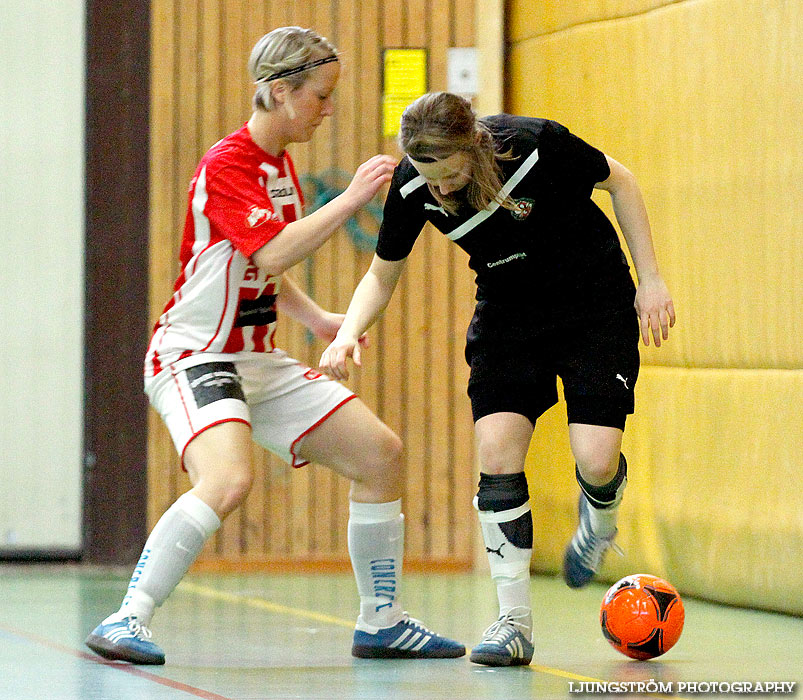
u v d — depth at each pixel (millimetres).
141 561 11055
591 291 10695
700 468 16891
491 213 10125
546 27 20172
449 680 10055
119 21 21359
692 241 17062
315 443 11500
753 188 16000
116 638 10867
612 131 18703
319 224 10797
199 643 12633
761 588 15734
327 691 9445
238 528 20984
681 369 17359
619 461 11703
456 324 21344
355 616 15117
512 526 10914
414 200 10422
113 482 21312
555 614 15438
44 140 21562
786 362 15547
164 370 11273
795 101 15352
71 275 21562
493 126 10117
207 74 21156
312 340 20969
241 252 10961
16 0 21531
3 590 18062
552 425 19953
